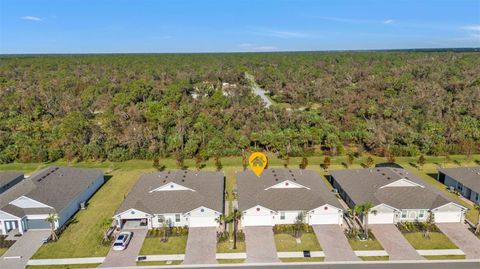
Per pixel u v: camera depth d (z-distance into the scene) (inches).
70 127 2554.1
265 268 1201.4
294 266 1211.9
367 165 2176.4
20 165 2268.7
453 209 1472.7
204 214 1471.5
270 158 2362.2
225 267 1208.2
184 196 1553.9
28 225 1453.0
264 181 1704.0
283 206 1489.9
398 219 1494.8
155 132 2583.7
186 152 2369.6
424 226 1445.6
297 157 2386.8
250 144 2534.5
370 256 1262.3
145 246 1336.1
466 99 3201.3
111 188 1894.7
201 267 1210.6
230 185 1905.8
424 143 2423.7
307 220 1482.5
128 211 1448.1
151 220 1459.2
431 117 2849.4
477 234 1387.8
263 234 1414.9
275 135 2453.2
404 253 1277.1
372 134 2539.4
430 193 1568.7
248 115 2940.5
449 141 2507.4
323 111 3061.0
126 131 2576.3
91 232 1439.5
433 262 1224.2
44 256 1279.5
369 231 1423.5
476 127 2598.4
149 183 1705.2
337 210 1472.7
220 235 1397.6
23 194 1501.0
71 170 1859.0
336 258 1253.7
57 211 1455.5
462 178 1791.3
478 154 2402.8
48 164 2285.9
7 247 1334.9
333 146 2405.3
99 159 2354.8
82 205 1642.5
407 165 2223.2
